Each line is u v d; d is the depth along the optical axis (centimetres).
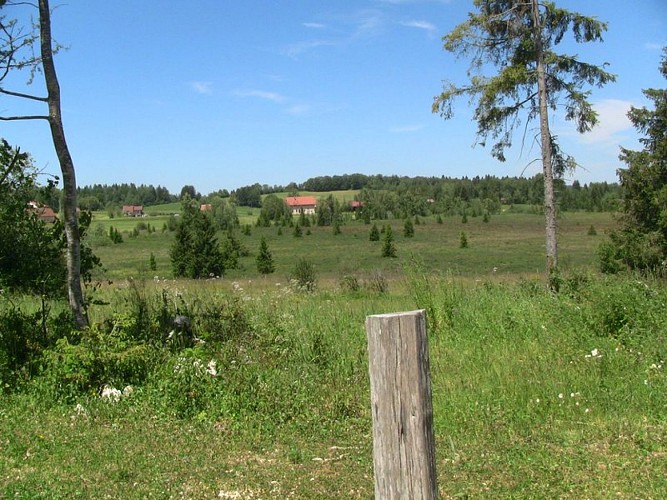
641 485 491
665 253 2184
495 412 694
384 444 305
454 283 1362
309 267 2366
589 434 615
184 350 864
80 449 596
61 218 986
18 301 1107
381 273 2100
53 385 763
